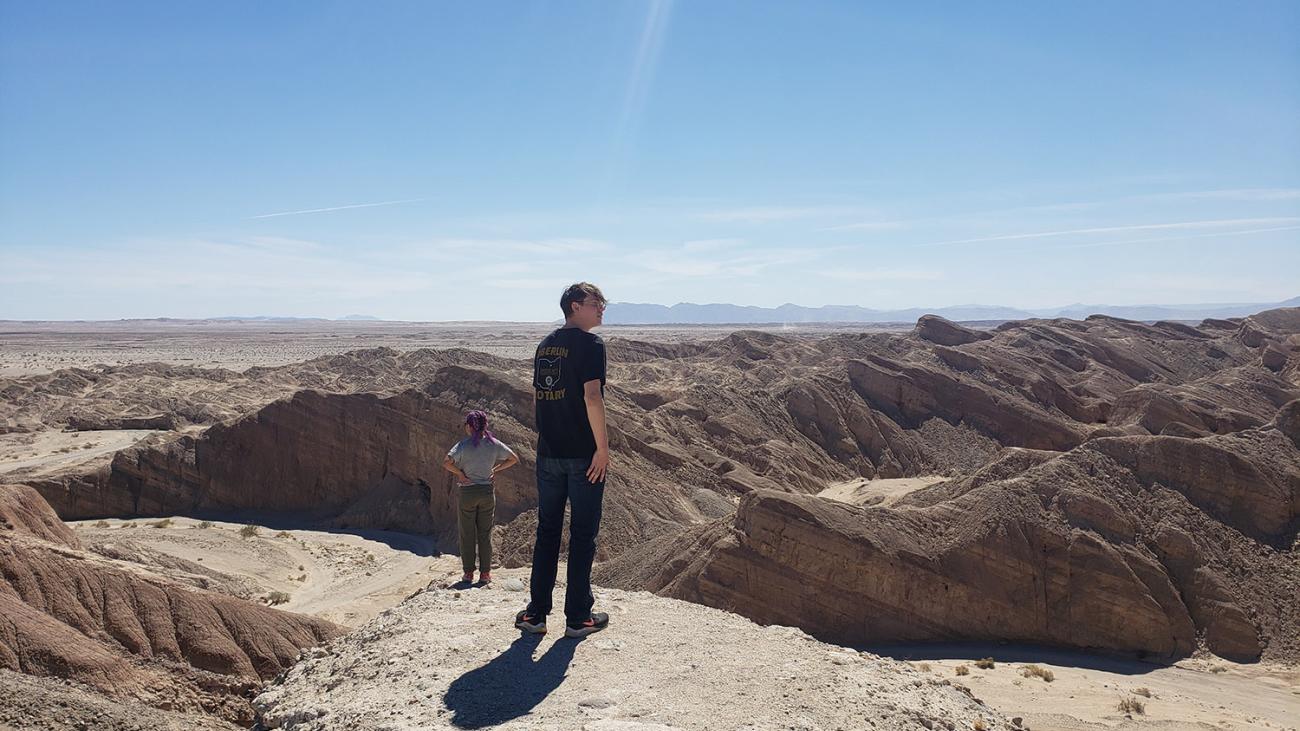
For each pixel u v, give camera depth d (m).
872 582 35.47
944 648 34.62
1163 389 78.06
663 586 37.53
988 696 27.58
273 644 23.06
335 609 37.12
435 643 7.68
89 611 21.23
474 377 62.31
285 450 61.09
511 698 6.39
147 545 43.41
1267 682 31.89
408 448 59.16
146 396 102.56
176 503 60.41
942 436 77.69
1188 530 39.72
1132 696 28.12
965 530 37.78
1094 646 35.47
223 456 61.28
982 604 35.91
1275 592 37.62
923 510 39.53
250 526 54.81
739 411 75.88
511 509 52.88
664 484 58.66
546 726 5.86
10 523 29.70
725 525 38.53
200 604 22.84
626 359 128.12
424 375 120.44
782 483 65.00
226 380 118.62
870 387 82.38
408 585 41.84
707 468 64.38
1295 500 41.16
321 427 61.00
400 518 56.91
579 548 7.68
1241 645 35.28
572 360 7.45
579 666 7.04
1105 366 98.75
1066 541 37.50
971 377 87.69
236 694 20.95
